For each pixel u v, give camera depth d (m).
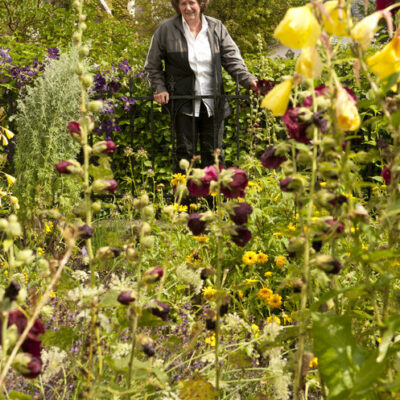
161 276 1.13
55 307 1.89
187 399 1.22
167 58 4.74
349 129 0.96
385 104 1.09
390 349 1.04
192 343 1.36
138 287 1.08
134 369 1.18
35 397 1.51
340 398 1.03
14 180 3.39
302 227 1.17
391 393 1.05
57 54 5.56
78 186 3.82
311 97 1.16
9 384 1.53
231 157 6.28
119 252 1.22
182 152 4.85
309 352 1.19
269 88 2.92
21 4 9.50
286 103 1.05
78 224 1.17
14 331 0.92
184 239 2.99
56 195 3.79
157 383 1.21
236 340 1.99
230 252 2.78
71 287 1.18
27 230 3.46
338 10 0.93
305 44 0.90
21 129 3.90
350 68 4.80
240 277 2.58
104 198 4.89
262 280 2.65
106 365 1.53
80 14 1.32
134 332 1.09
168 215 1.35
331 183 1.15
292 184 1.13
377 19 0.92
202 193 1.32
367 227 1.04
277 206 2.90
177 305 2.24
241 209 1.22
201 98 4.67
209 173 1.29
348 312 1.23
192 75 4.71
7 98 5.29
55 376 1.61
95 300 1.18
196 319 2.30
